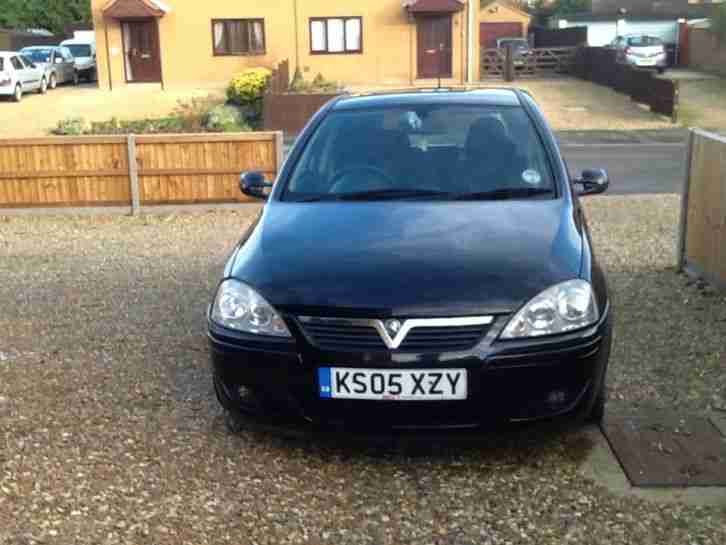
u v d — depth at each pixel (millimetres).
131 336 5941
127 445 4207
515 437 3744
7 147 11039
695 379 4883
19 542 3371
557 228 4207
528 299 3688
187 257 8578
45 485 3824
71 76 33750
